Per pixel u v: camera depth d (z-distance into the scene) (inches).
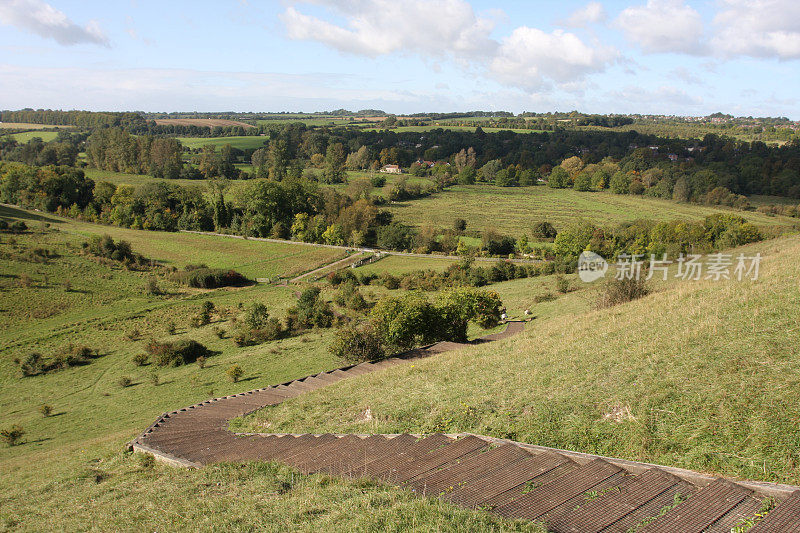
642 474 236.2
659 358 408.5
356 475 281.0
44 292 2062.0
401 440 344.5
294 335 1631.4
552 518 197.8
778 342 376.2
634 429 301.3
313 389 739.4
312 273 2642.7
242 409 671.1
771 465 238.4
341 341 959.0
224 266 2721.5
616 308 748.6
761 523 173.5
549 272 2300.7
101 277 2351.1
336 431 428.8
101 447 705.6
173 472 407.2
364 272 2561.5
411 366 691.4
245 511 256.1
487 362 591.8
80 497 419.5
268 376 1185.4
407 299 1058.7
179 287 2368.4
